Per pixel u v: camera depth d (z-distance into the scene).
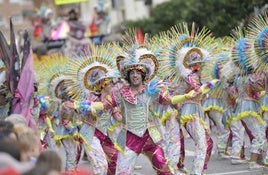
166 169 16.92
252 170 21.69
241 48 21.03
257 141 21.38
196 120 19.52
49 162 10.23
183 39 20.17
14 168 9.27
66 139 22.05
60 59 23.61
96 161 19.38
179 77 20.02
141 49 17.44
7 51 19.81
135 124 17.00
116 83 19.25
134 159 17.06
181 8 40.53
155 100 17.23
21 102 19.14
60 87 22.66
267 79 21.27
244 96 21.47
